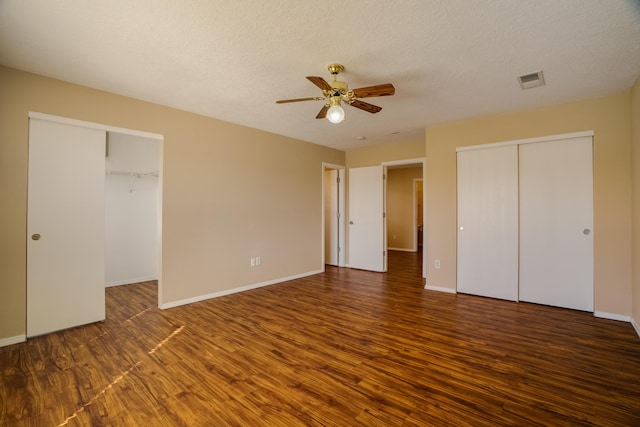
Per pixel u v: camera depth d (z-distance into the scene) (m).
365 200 6.04
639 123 2.82
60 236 2.92
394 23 2.01
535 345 2.63
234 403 1.85
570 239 3.53
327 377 2.14
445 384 2.05
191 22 2.00
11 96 2.64
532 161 3.75
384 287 4.66
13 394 1.93
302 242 5.41
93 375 2.16
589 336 2.82
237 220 4.36
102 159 3.17
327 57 2.46
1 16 1.92
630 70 2.69
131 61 2.53
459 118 4.05
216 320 3.25
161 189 3.59
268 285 4.79
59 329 2.93
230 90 3.14
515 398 1.89
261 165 4.68
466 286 4.22
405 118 4.05
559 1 1.80
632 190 3.12
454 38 2.19
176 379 2.11
